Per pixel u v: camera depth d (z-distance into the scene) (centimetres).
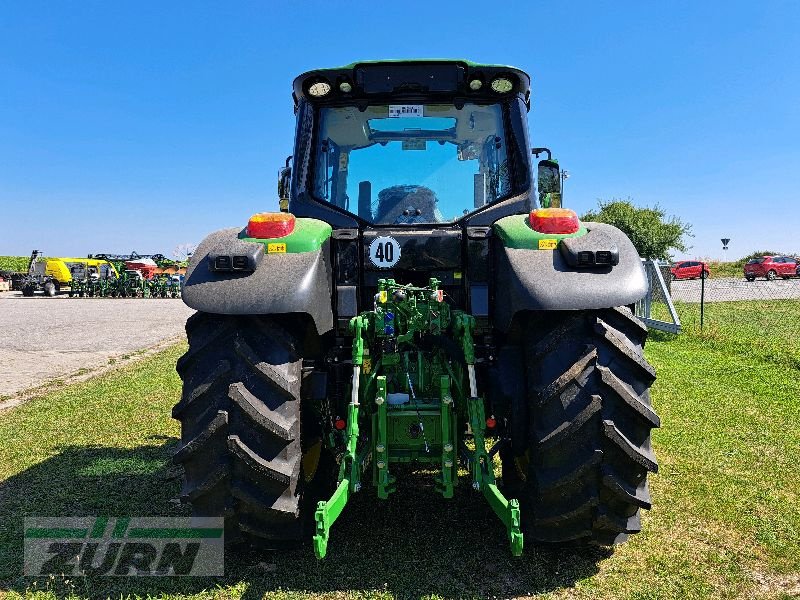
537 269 259
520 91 344
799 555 292
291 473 250
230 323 262
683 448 449
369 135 350
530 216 284
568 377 248
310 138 346
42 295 3014
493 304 302
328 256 301
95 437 505
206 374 256
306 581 270
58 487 389
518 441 272
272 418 248
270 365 254
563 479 248
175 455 253
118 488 387
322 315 277
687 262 4044
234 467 251
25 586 271
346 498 262
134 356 984
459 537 310
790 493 366
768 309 1788
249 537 271
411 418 286
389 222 346
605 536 269
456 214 346
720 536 312
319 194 346
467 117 348
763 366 779
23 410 601
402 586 265
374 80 342
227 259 261
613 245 262
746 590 263
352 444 270
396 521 329
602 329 254
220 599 258
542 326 266
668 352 906
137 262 3178
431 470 409
